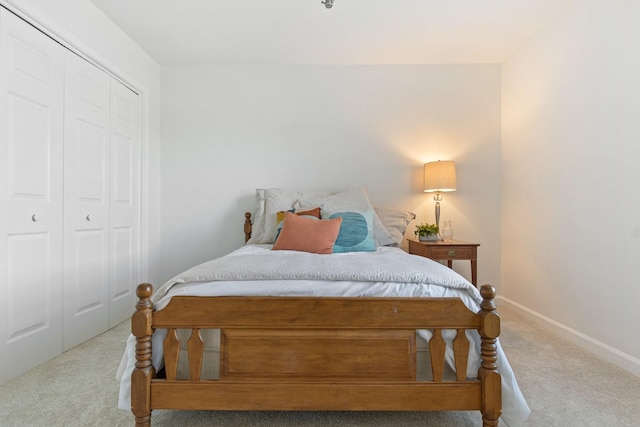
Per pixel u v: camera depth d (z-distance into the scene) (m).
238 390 1.19
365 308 1.21
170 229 3.20
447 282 1.29
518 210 2.89
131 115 2.80
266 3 2.28
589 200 2.09
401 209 3.18
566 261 2.29
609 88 1.95
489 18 2.45
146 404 1.18
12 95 1.73
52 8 1.94
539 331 2.40
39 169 1.89
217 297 1.22
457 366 1.21
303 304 1.21
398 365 1.21
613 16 1.92
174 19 2.46
